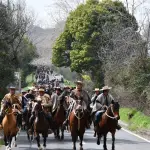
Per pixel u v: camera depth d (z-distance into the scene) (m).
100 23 57.44
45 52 102.62
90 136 26.73
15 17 50.84
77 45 59.06
